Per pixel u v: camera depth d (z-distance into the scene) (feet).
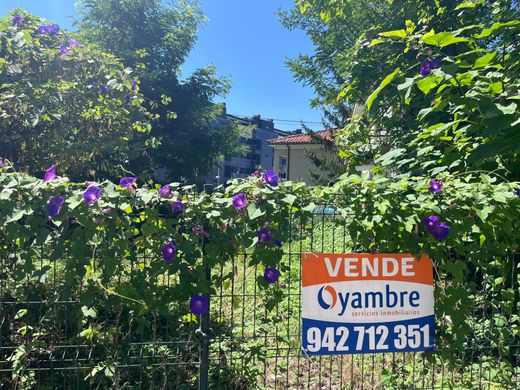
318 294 8.75
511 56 11.93
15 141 15.10
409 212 8.63
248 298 11.82
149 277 7.90
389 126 17.57
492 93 10.23
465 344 9.71
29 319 9.11
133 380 9.81
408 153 14.56
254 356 9.57
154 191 8.04
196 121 60.90
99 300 8.23
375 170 12.57
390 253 9.00
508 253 9.65
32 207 7.43
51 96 14.46
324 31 52.19
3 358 9.23
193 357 9.45
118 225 7.63
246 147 70.49
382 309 8.96
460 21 16.67
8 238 7.38
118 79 16.71
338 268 8.80
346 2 23.77
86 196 7.50
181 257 7.95
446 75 9.25
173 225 7.98
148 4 58.54
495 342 9.39
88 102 15.90
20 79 14.28
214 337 8.92
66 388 9.39
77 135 16.51
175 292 7.91
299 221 8.50
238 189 8.09
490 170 11.19
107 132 17.15
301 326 8.87
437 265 9.18
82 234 7.55
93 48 17.24
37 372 9.68
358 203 8.53
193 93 58.85
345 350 8.86
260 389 9.68
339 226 8.95
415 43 11.25
